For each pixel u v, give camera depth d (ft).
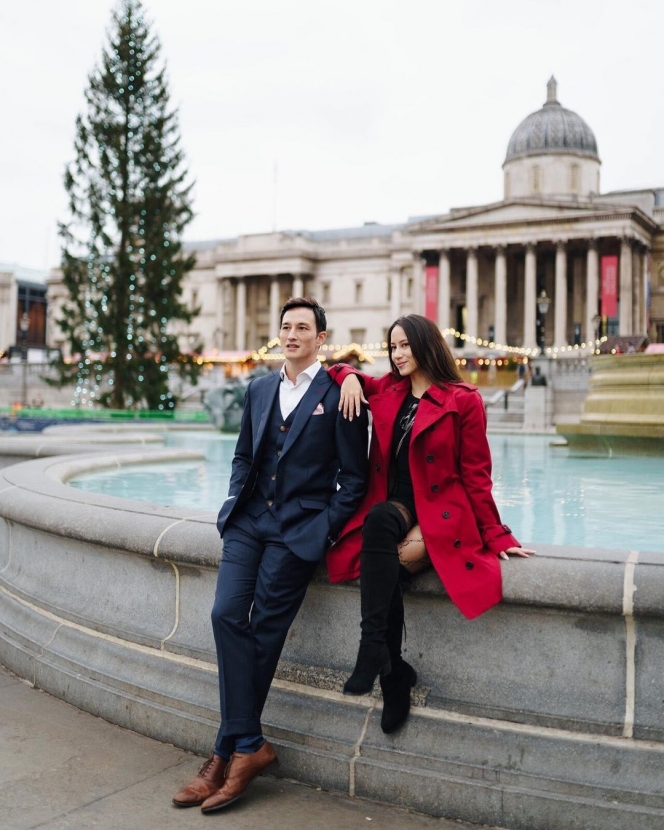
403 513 11.62
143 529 14.53
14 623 17.56
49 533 16.61
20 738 13.92
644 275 237.66
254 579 12.55
